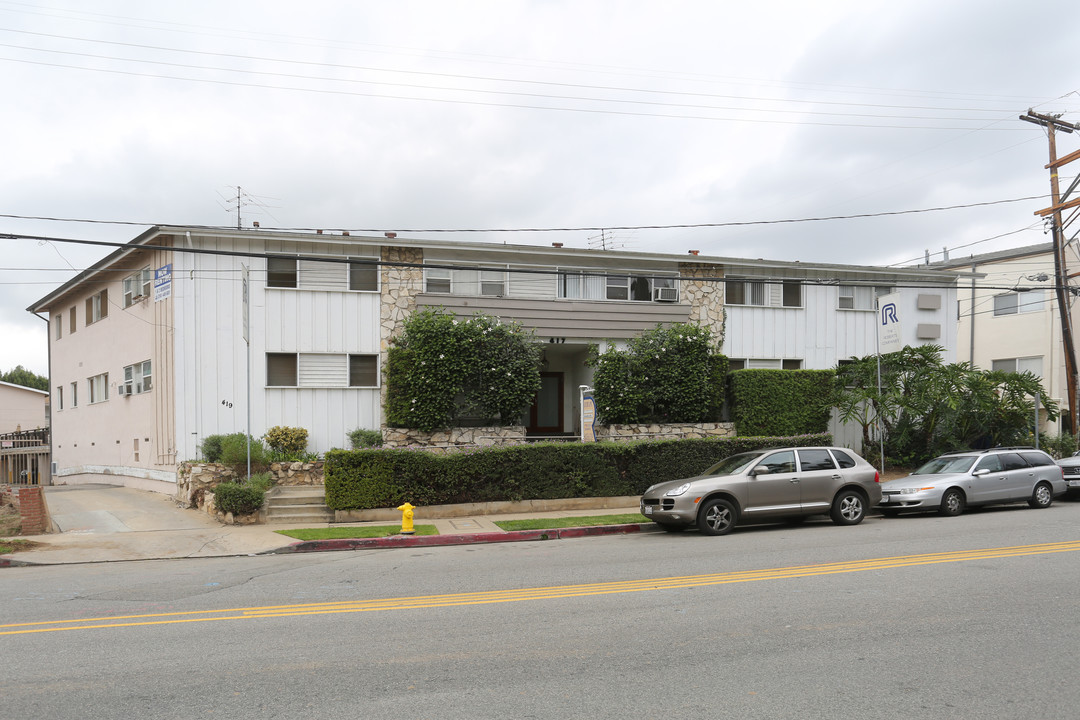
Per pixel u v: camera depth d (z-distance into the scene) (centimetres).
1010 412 2242
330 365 1948
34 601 858
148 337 2008
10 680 562
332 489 1541
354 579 971
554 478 1683
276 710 494
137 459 2089
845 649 614
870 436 2377
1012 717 473
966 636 648
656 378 2080
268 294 1908
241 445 1716
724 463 1467
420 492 1590
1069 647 614
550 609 768
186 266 1855
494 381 1930
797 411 2162
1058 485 1669
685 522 1316
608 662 587
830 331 2409
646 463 1767
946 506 1531
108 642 664
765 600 789
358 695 520
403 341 1934
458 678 554
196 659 609
